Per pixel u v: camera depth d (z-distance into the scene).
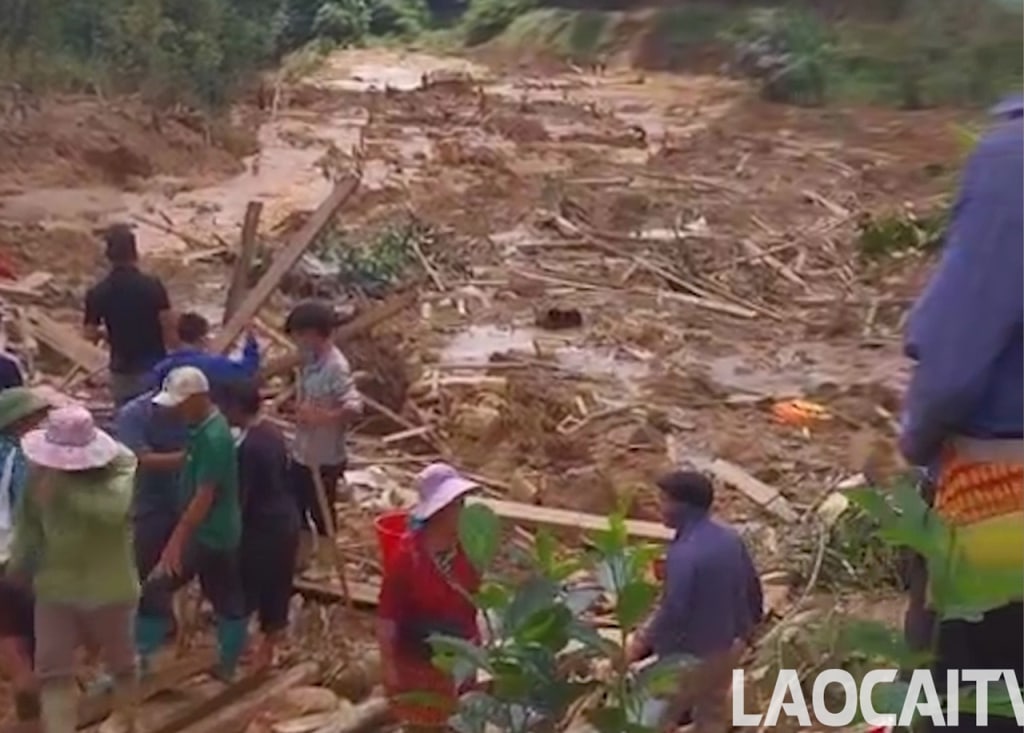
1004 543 4.68
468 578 9.42
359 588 13.43
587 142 49.16
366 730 10.97
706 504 9.47
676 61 72.50
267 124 49.28
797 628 10.78
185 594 12.44
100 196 34.62
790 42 64.06
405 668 9.49
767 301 27.41
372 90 59.62
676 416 20.34
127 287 13.78
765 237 32.03
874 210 34.66
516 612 6.31
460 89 61.56
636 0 78.19
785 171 43.12
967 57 58.56
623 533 6.77
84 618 10.09
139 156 37.12
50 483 9.86
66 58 42.28
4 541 10.25
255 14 62.12
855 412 20.61
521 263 29.31
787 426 20.09
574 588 6.86
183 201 35.25
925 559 4.95
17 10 40.19
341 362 13.60
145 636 11.49
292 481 13.58
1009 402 4.68
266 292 18.95
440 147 43.84
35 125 37.09
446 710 8.05
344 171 39.28
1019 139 4.70
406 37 82.94
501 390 19.81
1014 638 4.84
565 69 74.50
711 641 9.21
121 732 10.56
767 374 23.00
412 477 17.16
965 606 4.66
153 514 11.56
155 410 11.54
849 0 66.12
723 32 71.62
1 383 11.30
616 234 31.91
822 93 61.12
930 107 58.84
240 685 11.71
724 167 43.56
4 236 28.16
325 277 24.23
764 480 17.77
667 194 37.72
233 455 11.23
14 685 10.73
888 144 50.75
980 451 4.73
